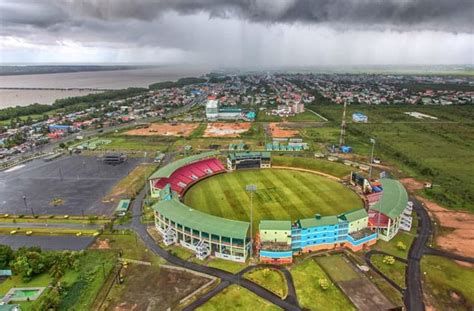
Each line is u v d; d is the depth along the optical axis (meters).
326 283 98.06
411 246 121.75
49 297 93.62
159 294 96.44
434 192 172.12
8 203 161.00
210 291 97.38
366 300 93.56
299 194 167.00
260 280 101.81
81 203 160.38
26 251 110.56
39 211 152.00
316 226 116.19
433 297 95.31
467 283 101.44
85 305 92.00
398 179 192.62
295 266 109.31
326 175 195.12
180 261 112.69
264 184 181.12
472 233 131.62
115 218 144.38
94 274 105.75
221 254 114.25
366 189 167.38
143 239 127.31
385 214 124.62
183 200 160.50
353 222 120.38
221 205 154.75
